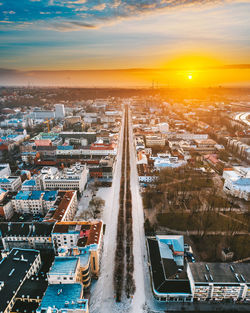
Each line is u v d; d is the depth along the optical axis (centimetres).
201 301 16762
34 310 14700
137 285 18162
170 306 16488
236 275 16638
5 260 18375
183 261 19962
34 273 18425
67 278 15362
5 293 15488
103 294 17450
